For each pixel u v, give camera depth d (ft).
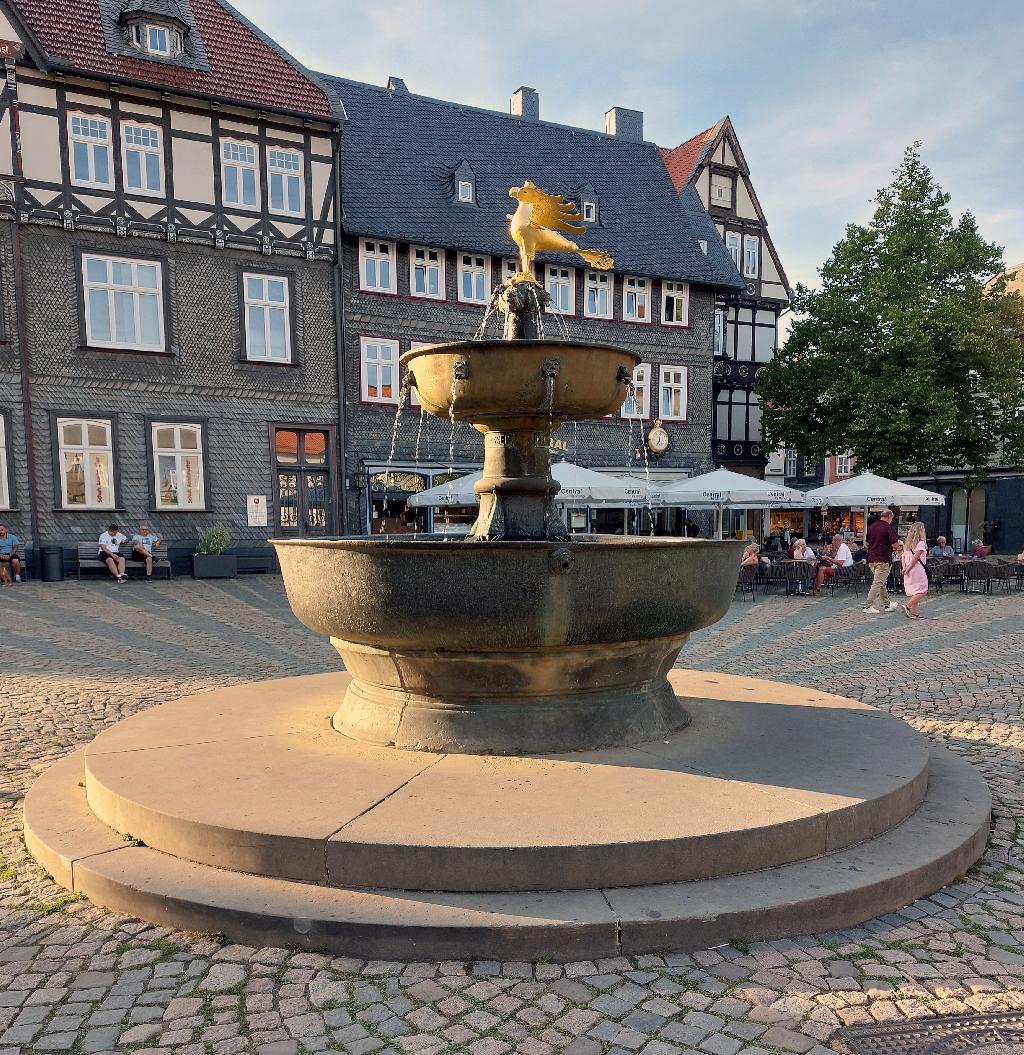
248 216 71.20
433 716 14.51
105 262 65.77
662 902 10.16
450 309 82.99
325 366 75.36
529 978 9.30
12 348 62.23
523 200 19.08
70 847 12.01
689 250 98.84
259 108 70.08
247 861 10.99
